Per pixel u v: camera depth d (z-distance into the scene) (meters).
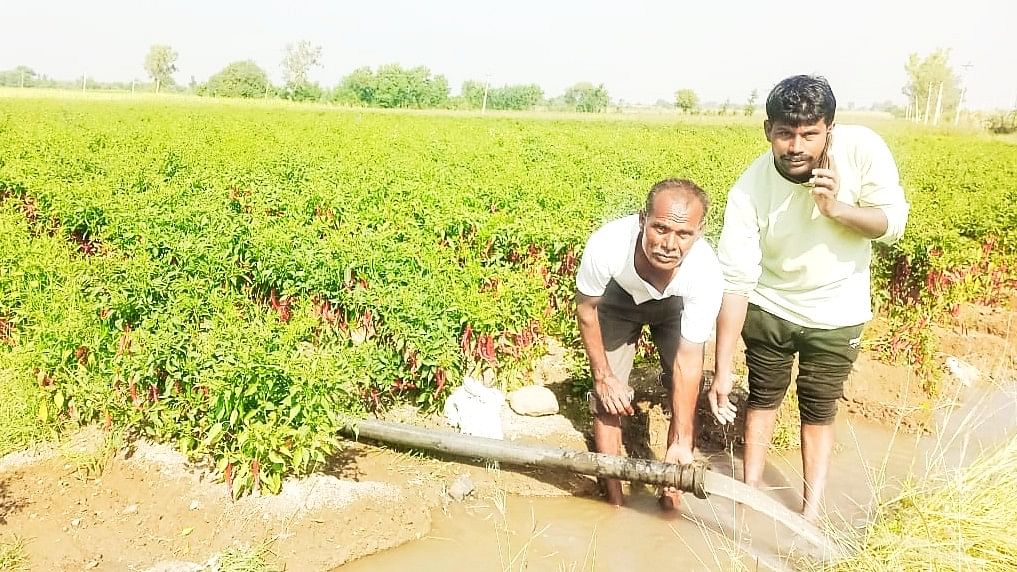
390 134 32.53
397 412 6.68
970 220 11.24
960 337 9.02
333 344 7.25
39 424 6.04
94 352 6.08
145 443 5.86
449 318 7.00
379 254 8.23
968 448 6.37
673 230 4.32
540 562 4.86
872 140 4.63
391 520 5.16
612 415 5.59
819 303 4.93
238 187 14.21
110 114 39.03
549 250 9.15
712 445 6.47
